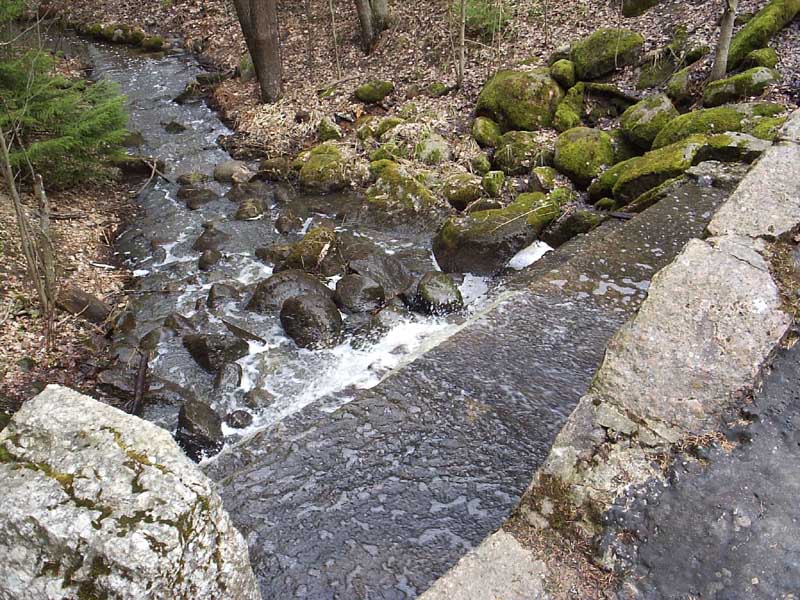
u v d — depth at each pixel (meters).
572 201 7.28
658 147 7.26
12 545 1.66
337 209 8.12
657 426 2.39
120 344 5.66
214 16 15.98
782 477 2.27
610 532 2.23
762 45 7.90
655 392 2.45
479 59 10.52
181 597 1.71
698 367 2.47
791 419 2.38
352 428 3.65
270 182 8.95
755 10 8.41
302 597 2.73
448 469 3.35
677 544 2.18
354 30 13.06
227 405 5.14
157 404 5.12
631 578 2.15
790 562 2.11
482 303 5.79
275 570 2.86
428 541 2.96
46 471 1.75
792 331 2.53
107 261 7.14
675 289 2.67
